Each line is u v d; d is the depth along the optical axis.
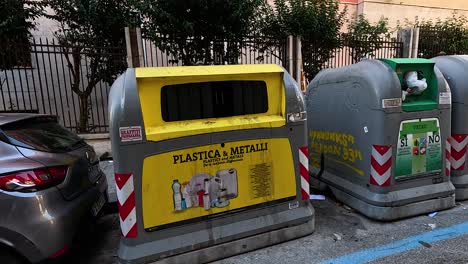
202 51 6.96
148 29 6.48
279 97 3.05
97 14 6.67
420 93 3.52
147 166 2.58
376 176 3.42
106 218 3.95
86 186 3.02
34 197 2.40
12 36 6.56
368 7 11.29
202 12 6.34
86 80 8.05
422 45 9.66
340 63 8.61
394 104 3.31
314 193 4.39
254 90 2.95
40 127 3.03
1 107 7.84
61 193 2.58
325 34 7.85
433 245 3.00
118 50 6.88
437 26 10.27
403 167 3.46
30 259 2.39
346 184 3.85
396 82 3.30
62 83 8.12
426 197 3.55
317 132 4.34
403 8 11.76
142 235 2.61
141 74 2.56
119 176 2.54
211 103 2.80
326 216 3.67
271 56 7.72
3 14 6.49
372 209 3.46
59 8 7.10
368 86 3.41
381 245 3.03
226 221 2.87
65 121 7.95
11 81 7.86
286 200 3.11
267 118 2.98
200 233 2.77
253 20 7.28
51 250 2.43
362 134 3.54
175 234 2.71
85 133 7.14
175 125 2.67
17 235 2.34
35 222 2.38
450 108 3.62
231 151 2.84
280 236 3.06
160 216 2.65
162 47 6.64
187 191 2.71
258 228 2.95
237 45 7.20
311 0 7.89
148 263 2.59
